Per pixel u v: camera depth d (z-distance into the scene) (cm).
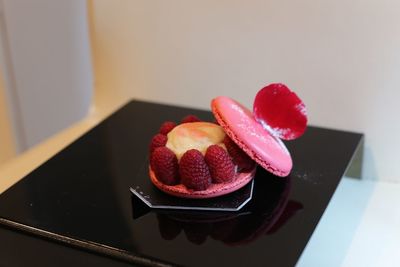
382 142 56
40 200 46
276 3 55
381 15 52
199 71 60
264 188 47
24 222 43
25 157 59
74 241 42
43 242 43
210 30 58
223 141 46
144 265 40
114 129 56
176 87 62
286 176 48
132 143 54
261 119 48
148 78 63
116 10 61
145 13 60
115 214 44
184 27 59
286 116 48
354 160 54
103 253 41
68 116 76
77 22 69
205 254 40
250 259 39
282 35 56
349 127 57
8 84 78
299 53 56
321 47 55
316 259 46
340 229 49
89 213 44
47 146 60
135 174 49
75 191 47
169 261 39
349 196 54
